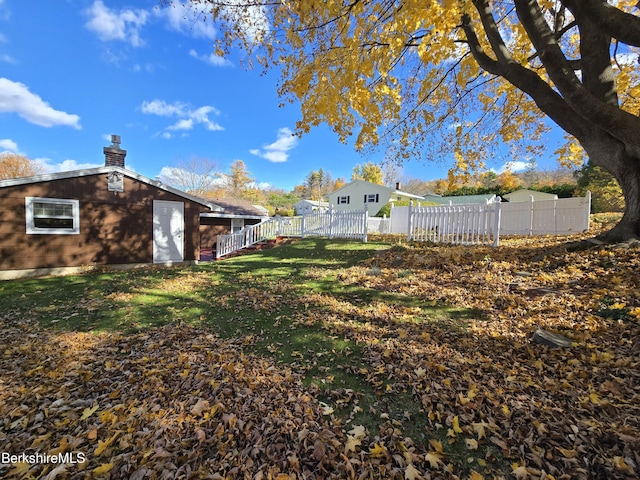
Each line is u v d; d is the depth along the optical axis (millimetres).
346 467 1846
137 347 3846
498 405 2309
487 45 7719
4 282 8195
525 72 5750
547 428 2035
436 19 4727
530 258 6098
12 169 34188
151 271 9695
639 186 5293
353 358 3312
